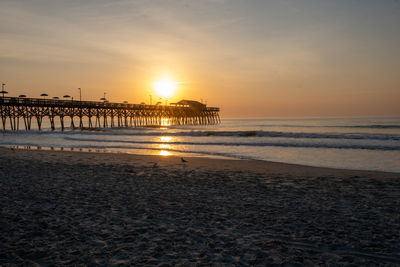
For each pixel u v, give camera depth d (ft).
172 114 264.52
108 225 20.27
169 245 16.96
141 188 32.40
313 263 14.80
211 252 16.03
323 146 80.07
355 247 16.80
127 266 14.38
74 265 14.44
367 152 68.33
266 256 15.55
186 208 24.73
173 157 60.29
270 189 32.40
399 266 14.49
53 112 175.42
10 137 125.90
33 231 18.95
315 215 22.86
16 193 28.94
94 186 33.04
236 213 23.39
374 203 26.32
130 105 217.56
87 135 136.46
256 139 102.58
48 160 53.62
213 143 92.68
